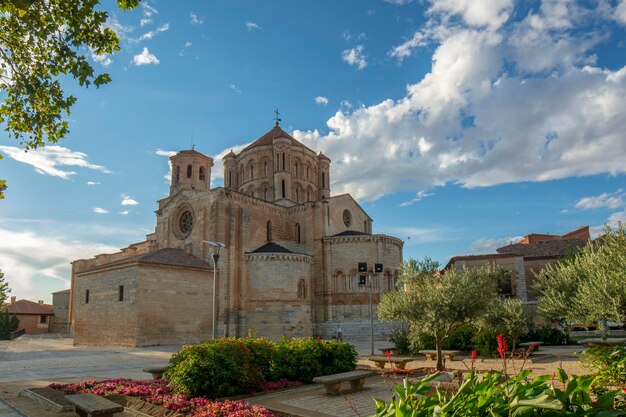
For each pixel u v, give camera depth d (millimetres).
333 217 60750
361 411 13180
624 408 6566
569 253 45438
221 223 50219
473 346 29938
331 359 19125
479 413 4938
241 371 15602
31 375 22312
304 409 13445
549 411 4805
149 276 40875
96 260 69688
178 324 42469
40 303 103000
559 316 23125
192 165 65062
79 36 14453
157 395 14672
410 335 27781
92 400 12383
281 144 66938
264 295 49312
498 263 52406
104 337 42750
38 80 14891
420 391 6059
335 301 54562
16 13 14250
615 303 16016
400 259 57844
